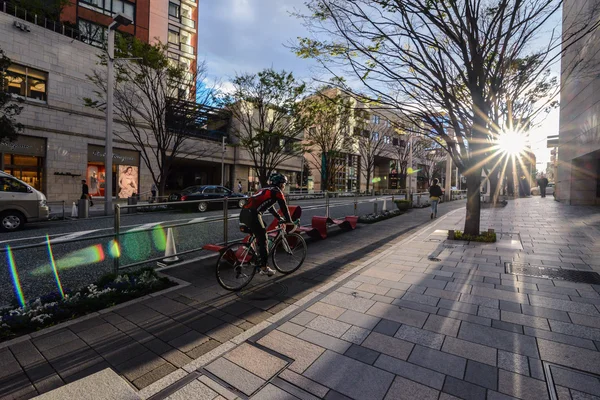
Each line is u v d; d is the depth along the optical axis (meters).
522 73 7.61
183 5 33.06
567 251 6.24
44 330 3.00
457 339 2.80
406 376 2.29
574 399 2.02
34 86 17.31
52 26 18.80
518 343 2.72
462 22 6.65
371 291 4.04
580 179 16.91
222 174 26.78
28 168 17.25
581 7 12.67
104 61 16.59
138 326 3.13
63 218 11.99
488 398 2.05
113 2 24.27
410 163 21.19
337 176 41.34
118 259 4.53
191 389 2.18
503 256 5.89
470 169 7.69
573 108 16.58
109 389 2.04
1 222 8.76
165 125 18.28
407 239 7.79
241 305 3.68
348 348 2.68
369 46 7.08
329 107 9.21
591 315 3.26
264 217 7.04
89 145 19.69
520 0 5.84
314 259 5.89
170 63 17.33
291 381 2.25
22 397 2.10
